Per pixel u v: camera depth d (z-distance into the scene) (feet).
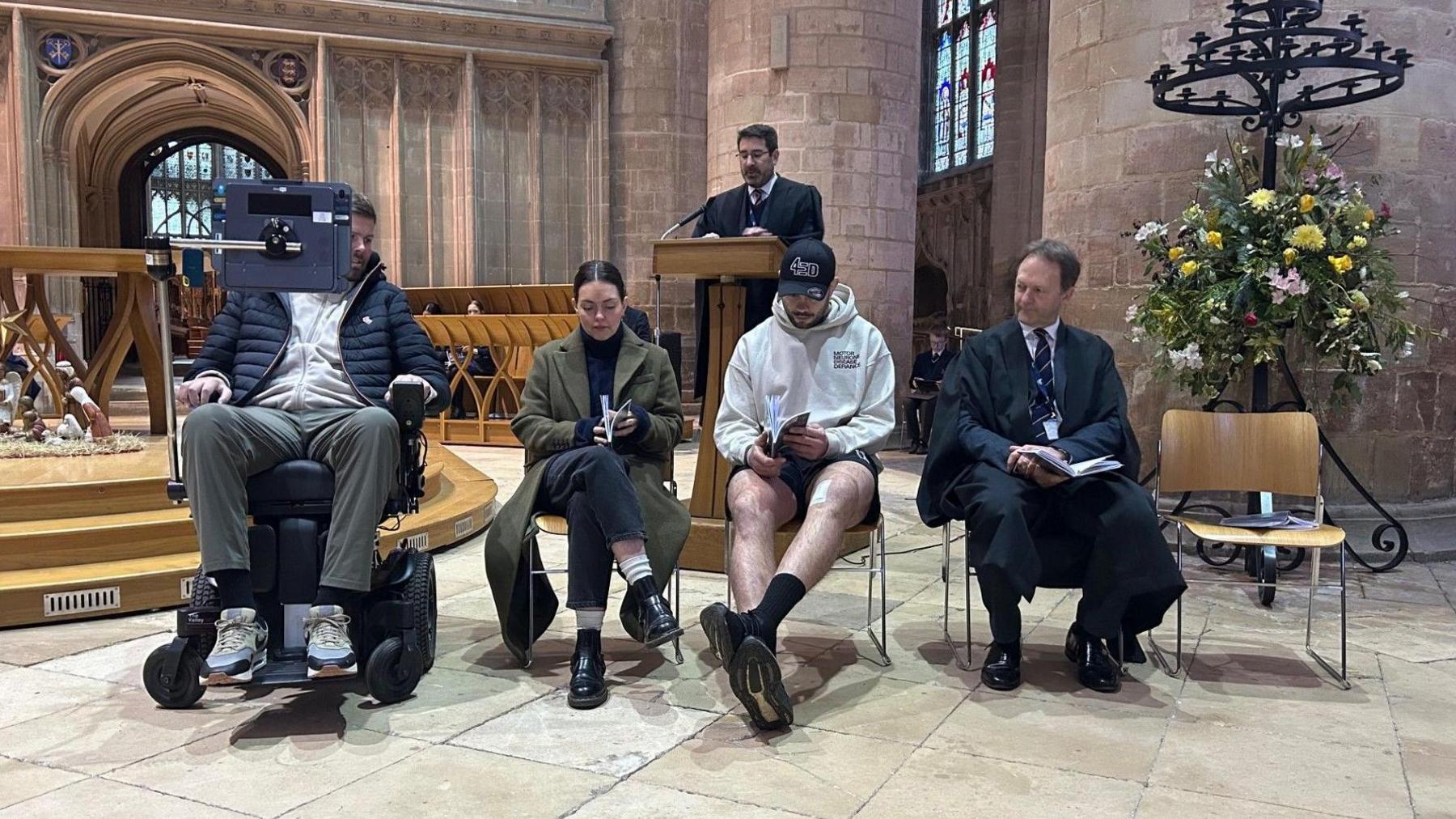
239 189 9.36
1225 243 15.38
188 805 7.78
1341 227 14.92
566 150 46.73
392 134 44.29
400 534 16.07
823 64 29.04
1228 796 8.07
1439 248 17.57
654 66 47.06
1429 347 17.63
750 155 15.75
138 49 40.93
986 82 60.03
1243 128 16.40
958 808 7.84
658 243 15.06
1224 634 12.76
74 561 13.29
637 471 11.25
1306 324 15.02
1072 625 11.89
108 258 20.86
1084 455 10.82
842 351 11.57
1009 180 51.52
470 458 30.60
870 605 11.85
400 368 10.58
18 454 17.22
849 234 29.55
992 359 11.61
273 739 9.11
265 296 10.39
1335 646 12.26
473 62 44.52
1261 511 13.50
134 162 72.18
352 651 9.16
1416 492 17.80
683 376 47.37
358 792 8.03
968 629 11.35
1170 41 18.07
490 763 8.62
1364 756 8.91
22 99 39.52
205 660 9.23
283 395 9.97
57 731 9.25
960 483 11.19
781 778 8.38
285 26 42.42
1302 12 15.24
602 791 8.08
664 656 11.71
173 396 9.23
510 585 10.89
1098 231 19.34
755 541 10.30
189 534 14.14
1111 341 19.20
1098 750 9.02
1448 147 17.56
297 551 9.45
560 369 11.64
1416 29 17.28
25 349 20.88
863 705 10.15
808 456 10.69
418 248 44.96
